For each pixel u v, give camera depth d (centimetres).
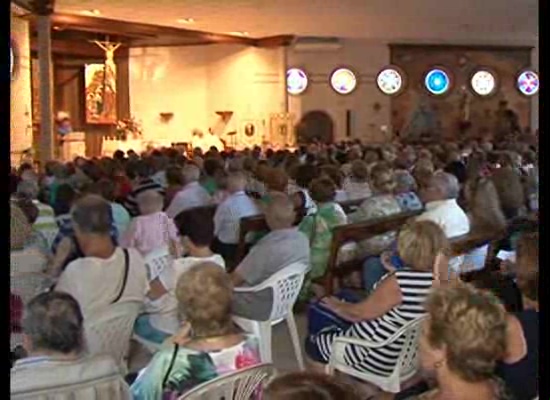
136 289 357
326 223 572
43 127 1355
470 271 453
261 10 1469
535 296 281
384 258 433
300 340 539
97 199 355
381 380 352
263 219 609
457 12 1547
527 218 499
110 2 1349
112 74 1900
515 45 2172
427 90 2133
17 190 589
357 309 357
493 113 2166
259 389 276
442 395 218
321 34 1881
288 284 450
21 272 391
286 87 1892
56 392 235
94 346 343
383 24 1709
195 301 270
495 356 211
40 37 1333
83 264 343
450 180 525
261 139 1892
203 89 1948
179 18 1560
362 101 2103
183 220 403
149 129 1964
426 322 220
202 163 993
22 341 310
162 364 269
